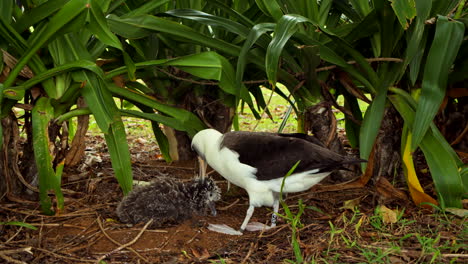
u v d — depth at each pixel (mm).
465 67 4023
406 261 3053
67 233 3535
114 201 4242
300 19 3480
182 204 3834
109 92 3795
